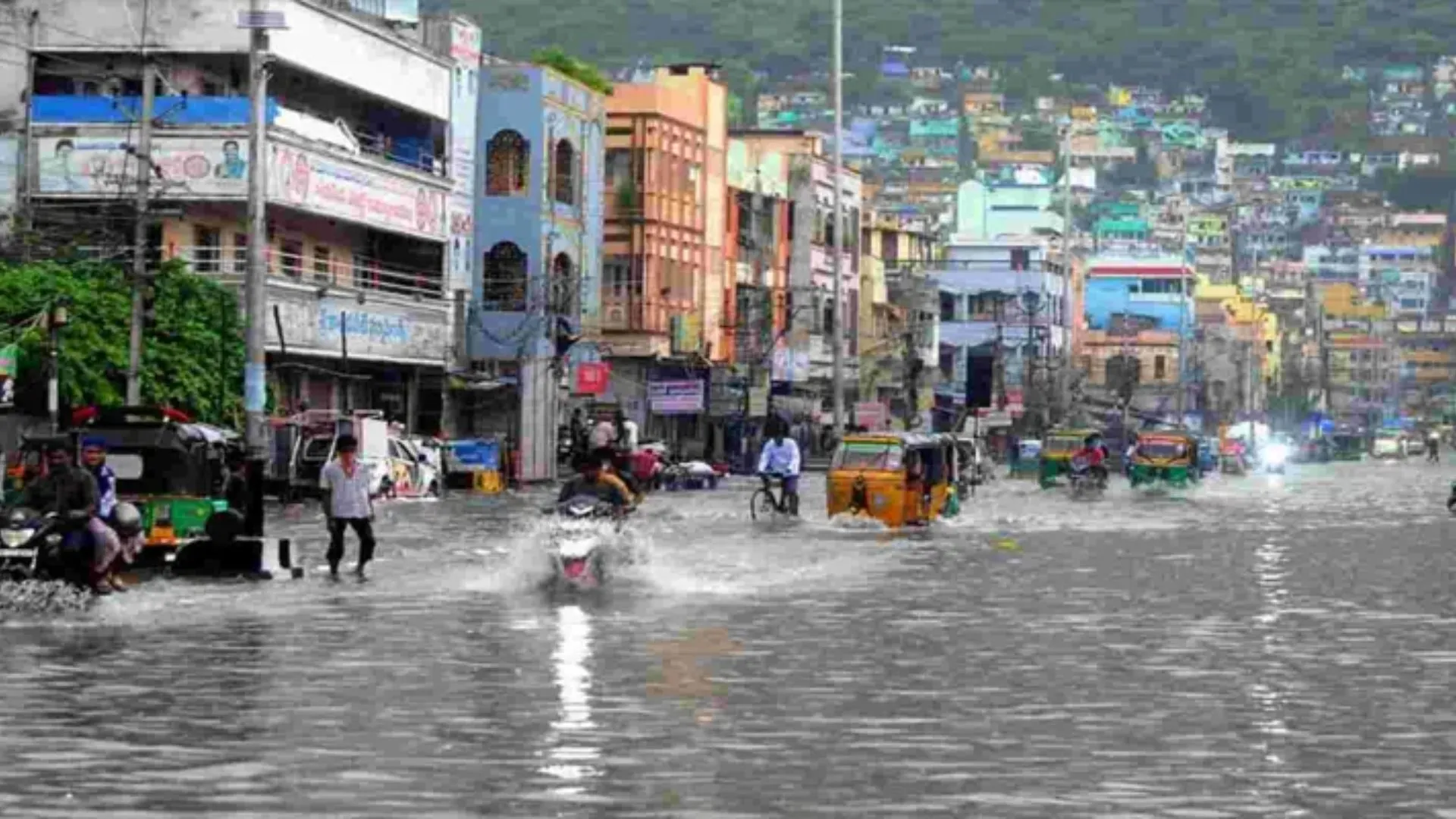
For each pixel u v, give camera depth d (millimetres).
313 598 45531
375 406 126312
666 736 26734
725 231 174500
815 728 27500
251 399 75812
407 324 125250
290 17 112188
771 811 21953
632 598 46250
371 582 49844
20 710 28609
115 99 106062
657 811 21906
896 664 34500
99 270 92438
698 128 167125
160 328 93188
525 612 42594
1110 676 33156
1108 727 27844
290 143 109188
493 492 116188
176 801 22188
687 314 164500
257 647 36188
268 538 67812
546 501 102188
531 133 138750
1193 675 33438
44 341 86062
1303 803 22688
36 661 34031
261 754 25125
